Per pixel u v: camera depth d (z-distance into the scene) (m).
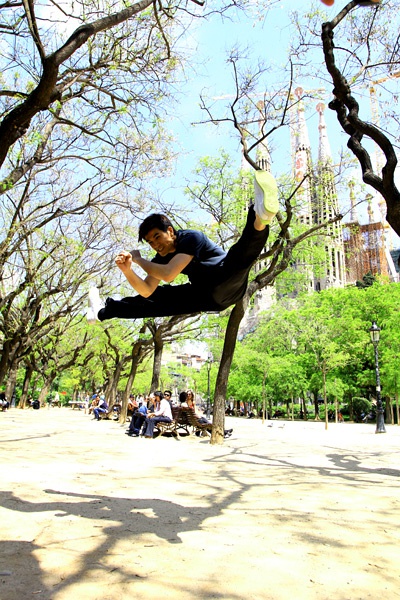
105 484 5.86
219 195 15.91
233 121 12.18
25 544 3.41
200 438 14.17
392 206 7.29
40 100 6.12
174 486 5.90
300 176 15.27
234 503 4.97
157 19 8.22
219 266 3.08
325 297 39.53
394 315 32.97
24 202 15.23
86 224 18.23
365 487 6.10
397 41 9.57
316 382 38.56
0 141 6.21
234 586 2.74
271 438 15.91
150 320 19.03
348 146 8.29
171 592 2.63
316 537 3.77
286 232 12.67
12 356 23.59
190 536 3.71
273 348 44.25
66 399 72.81
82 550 3.32
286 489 5.83
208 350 39.72
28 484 5.62
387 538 3.79
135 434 14.76
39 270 19.72
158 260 3.48
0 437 12.23
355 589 2.75
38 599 2.49
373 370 34.78
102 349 33.19
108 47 9.81
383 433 20.55
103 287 21.64
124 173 12.30
